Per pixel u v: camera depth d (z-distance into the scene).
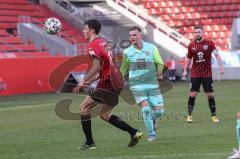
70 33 99.44
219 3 112.25
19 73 76.19
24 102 62.00
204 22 110.06
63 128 37.50
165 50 103.50
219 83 87.00
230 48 103.19
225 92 67.19
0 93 73.44
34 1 106.38
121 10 108.56
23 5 101.81
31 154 27.08
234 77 98.12
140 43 29.66
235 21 103.69
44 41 90.69
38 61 78.62
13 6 99.81
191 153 25.52
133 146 28.17
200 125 36.62
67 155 26.34
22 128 38.22
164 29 103.94
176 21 109.88
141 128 36.34
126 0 110.44
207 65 38.28
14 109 53.72
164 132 33.53
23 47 88.19
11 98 68.56
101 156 25.59
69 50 89.75
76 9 105.00
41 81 78.62
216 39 108.00
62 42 90.19
